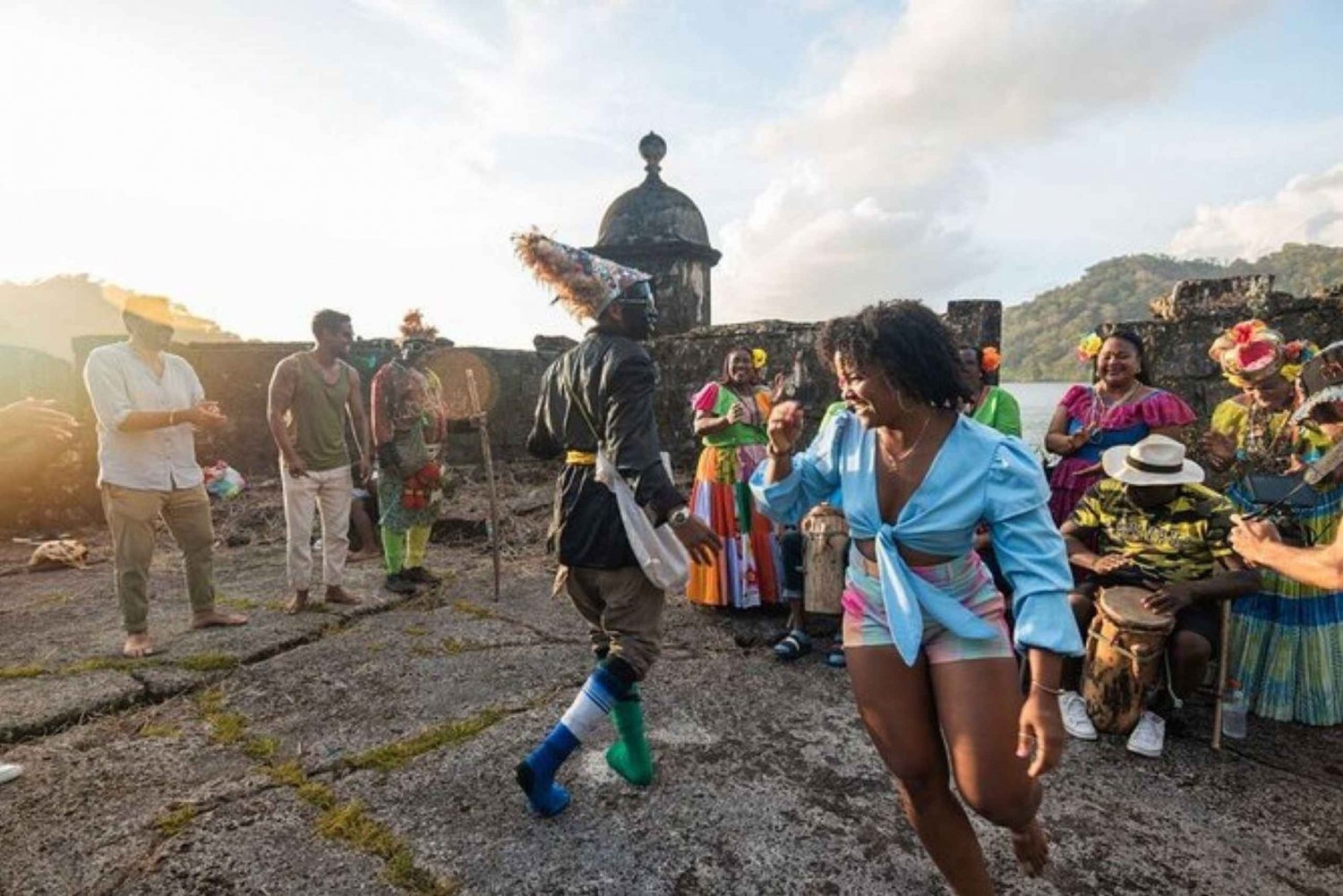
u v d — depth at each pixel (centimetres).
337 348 441
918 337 165
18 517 667
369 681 344
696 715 314
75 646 385
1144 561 312
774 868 213
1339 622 307
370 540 595
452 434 816
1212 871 215
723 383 447
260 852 219
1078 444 368
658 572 231
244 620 420
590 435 249
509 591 494
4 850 219
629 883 207
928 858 219
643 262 969
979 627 167
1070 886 207
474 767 268
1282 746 295
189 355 748
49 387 707
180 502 395
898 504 177
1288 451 333
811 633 421
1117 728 292
